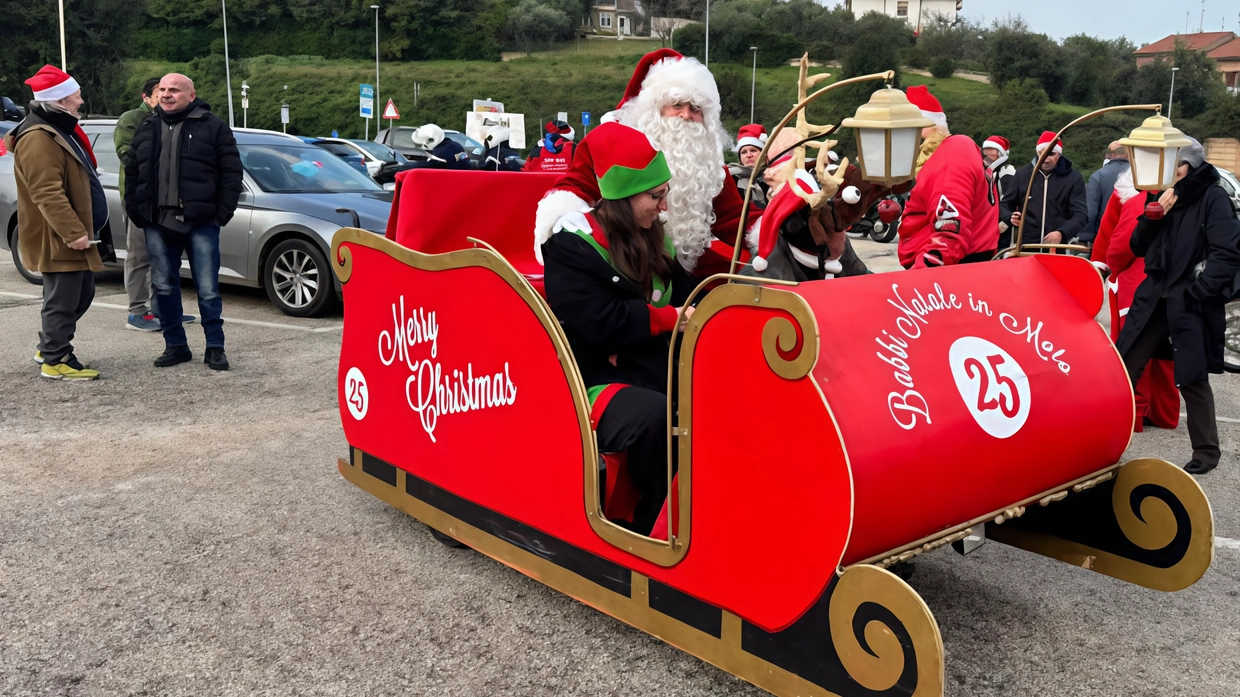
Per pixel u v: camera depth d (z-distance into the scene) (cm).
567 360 294
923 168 448
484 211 402
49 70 578
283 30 8325
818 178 302
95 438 511
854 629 228
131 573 354
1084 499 330
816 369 233
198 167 622
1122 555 322
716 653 266
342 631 313
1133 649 306
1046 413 286
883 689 223
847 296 255
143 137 621
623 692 278
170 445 502
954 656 301
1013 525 350
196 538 386
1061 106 6047
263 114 7044
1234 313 753
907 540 248
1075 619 327
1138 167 340
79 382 614
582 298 296
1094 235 816
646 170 296
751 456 246
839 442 225
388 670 290
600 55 8519
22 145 573
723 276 246
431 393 361
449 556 372
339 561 367
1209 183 463
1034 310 307
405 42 8125
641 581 286
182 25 8238
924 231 448
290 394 600
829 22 7969
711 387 254
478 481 344
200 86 7338
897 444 238
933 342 265
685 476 266
